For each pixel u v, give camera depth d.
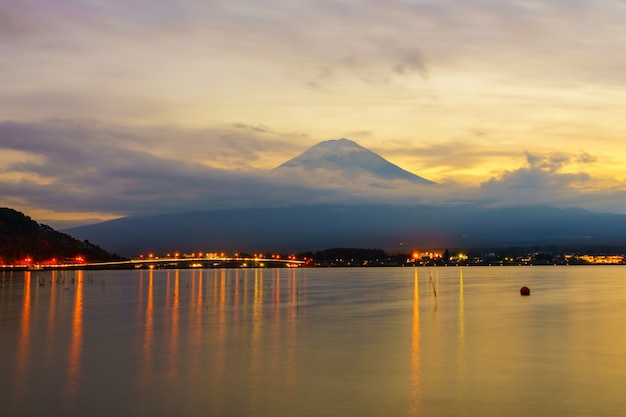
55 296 153.00
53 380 49.91
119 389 47.12
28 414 41.41
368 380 49.53
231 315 99.88
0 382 49.34
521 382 48.72
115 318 95.31
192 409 42.19
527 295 148.00
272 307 116.31
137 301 133.62
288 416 40.53
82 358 58.97
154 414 41.22
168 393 45.94
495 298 139.12
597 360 57.56
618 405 42.62
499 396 44.75
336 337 72.56
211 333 76.12
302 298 142.75
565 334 74.88
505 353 61.34
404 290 178.50
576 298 137.75
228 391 46.41
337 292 168.88
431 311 106.56
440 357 59.19
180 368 54.22
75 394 45.84
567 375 51.09
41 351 62.91
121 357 59.41
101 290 182.88
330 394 45.41
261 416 40.66
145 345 66.56
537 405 42.62
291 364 55.84
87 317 97.19
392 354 60.88
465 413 40.94
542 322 88.00
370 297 145.88
